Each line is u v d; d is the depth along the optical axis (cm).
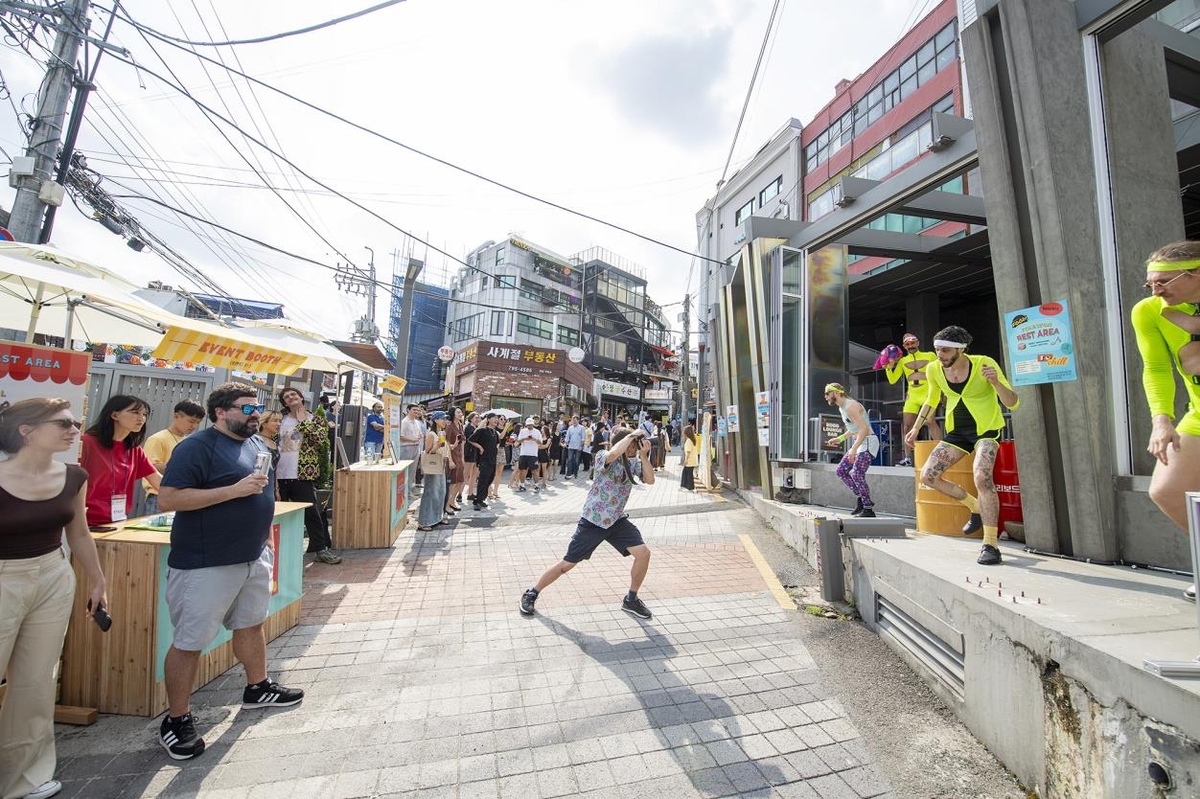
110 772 254
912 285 1159
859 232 902
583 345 4028
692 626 436
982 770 260
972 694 288
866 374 1591
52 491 239
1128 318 396
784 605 482
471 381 2444
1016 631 252
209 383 713
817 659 378
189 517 276
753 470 1103
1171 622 235
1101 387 376
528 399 2417
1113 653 197
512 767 262
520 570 586
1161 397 243
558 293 3869
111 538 307
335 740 282
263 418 523
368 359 1416
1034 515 402
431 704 317
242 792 242
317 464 598
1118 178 414
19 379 307
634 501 1085
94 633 303
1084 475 368
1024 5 399
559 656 380
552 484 1430
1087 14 405
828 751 276
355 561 611
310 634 413
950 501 485
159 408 696
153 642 300
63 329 599
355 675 351
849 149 1884
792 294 896
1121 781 190
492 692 331
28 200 689
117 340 646
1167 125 445
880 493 659
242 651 308
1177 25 680
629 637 414
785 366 889
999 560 358
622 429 465
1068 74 404
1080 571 339
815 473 797
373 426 1096
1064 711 220
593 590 523
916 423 507
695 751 276
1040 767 234
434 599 491
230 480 287
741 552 670
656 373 4856
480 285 3934
